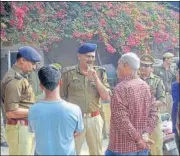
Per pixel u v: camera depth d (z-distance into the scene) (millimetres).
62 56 6156
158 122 4090
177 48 6906
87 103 3953
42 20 6055
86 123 3967
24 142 3559
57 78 2912
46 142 2885
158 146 4090
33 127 2928
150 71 4152
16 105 3430
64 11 6219
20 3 5867
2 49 5812
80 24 6273
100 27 6367
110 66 5793
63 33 6172
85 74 3963
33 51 3564
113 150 3244
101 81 4023
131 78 3209
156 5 6941
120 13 6559
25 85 3506
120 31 6504
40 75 2920
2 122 4531
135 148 3184
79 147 3982
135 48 6609
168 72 5207
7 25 5777
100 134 4066
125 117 3086
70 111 2900
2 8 5703
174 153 4098
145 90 3219
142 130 3172
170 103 4797
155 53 6730
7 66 5816
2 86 3514
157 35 6746
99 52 6355
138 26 6621
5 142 4531
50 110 2873
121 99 3115
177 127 4016
